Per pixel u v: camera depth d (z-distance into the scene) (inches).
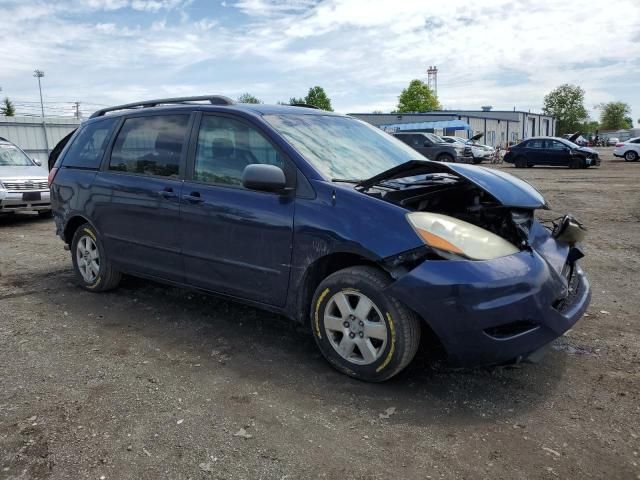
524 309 114.6
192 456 101.3
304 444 104.9
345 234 125.0
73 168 203.2
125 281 217.6
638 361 141.6
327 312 132.6
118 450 103.0
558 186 623.8
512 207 125.3
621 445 104.3
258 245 142.3
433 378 131.6
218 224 150.3
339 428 110.3
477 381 130.3
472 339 113.7
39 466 98.2
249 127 151.1
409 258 117.4
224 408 118.3
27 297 199.2
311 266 133.4
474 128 2277.3
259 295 146.0
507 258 118.9
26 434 108.1
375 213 123.6
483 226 133.1
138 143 180.9
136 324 170.2
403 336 120.2
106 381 131.3
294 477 95.3
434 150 1003.3
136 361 142.9
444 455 101.3
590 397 123.0
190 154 162.7
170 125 171.6
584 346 151.6
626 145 1215.6
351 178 142.5
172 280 169.9
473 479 94.4
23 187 391.9
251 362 141.9
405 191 133.3
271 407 118.6
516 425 111.6
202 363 141.5
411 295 115.8
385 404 119.7
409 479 94.6
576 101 3937.0
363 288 124.3
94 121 205.2
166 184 165.6
